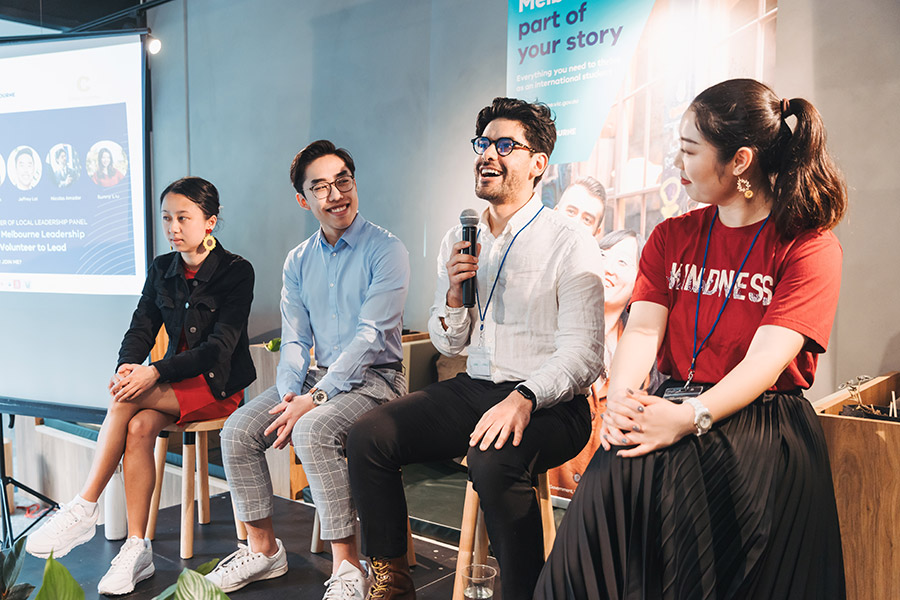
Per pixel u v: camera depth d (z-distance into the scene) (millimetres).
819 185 1425
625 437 1455
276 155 4586
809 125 1429
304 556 2570
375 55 4047
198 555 2570
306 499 3201
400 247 2385
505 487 1652
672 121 2850
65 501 4699
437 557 2572
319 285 2457
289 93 4484
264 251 4699
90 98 3680
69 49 3707
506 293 1942
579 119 3131
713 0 2732
